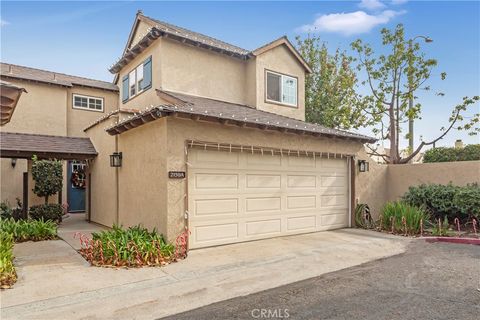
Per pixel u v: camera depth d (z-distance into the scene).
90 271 6.45
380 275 6.55
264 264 7.15
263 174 9.85
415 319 4.51
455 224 11.45
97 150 13.04
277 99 14.36
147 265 6.85
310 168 11.12
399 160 17.31
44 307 4.82
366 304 5.07
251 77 13.86
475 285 5.91
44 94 16.44
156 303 5.09
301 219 10.77
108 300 5.13
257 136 9.62
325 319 4.55
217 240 8.77
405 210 11.05
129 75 14.36
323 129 11.32
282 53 14.70
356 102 19.88
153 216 8.41
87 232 10.73
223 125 8.88
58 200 13.85
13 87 6.16
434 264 7.33
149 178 8.70
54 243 8.97
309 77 22.20
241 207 9.31
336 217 11.85
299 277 6.43
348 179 12.38
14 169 15.03
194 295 5.43
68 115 17.28
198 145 8.46
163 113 7.64
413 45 16.83
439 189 11.85
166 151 7.93
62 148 12.66
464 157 17.20
